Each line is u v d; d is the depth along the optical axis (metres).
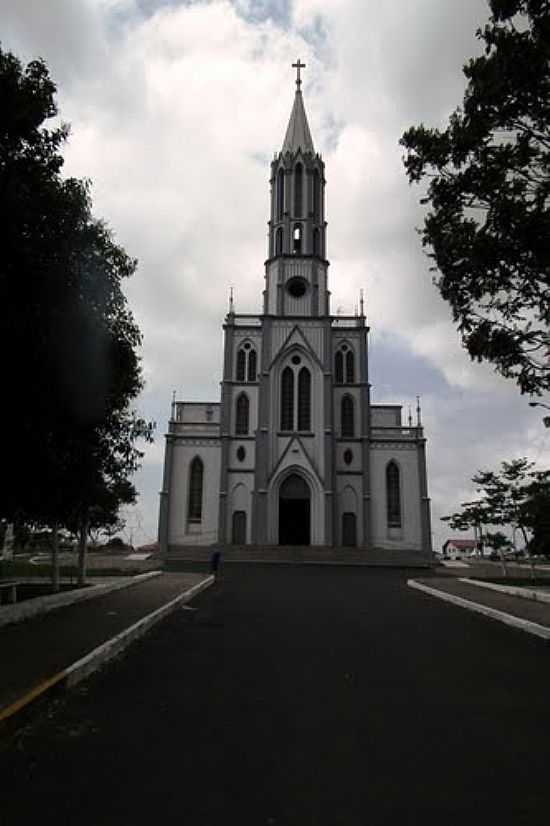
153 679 7.73
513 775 4.73
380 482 43.19
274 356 44.56
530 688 7.35
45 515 13.63
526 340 9.61
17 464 11.16
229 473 42.84
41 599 13.14
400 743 5.43
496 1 9.04
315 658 9.04
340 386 45.06
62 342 10.07
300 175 49.59
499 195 9.29
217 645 10.06
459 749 5.29
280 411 43.66
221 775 4.70
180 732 5.70
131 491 18.45
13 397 10.02
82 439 12.09
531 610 13.88
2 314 9.16
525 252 9.04
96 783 4.54
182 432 44.09
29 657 8.18
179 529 41.91
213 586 21.56
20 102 9.85
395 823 3.94
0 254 9.40
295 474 42.69
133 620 11.70
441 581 23.73
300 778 4.65
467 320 10.05
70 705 6.55
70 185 10.85
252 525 41.75
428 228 9.94
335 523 42.34
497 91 9.04
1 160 9.84
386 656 9.22
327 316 45.47
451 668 8.41
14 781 4.57
